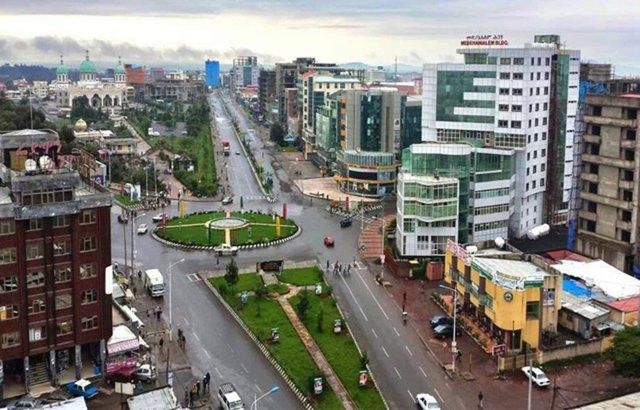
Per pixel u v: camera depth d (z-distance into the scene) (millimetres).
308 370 111000
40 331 104312
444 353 118625
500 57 182500
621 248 157000
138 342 112500
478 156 174875
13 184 100125
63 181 102875
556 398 102375
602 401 91125
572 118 197625
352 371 110938
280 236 193500
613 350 106500
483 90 187000
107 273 108125
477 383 107875
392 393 104375
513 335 115938
